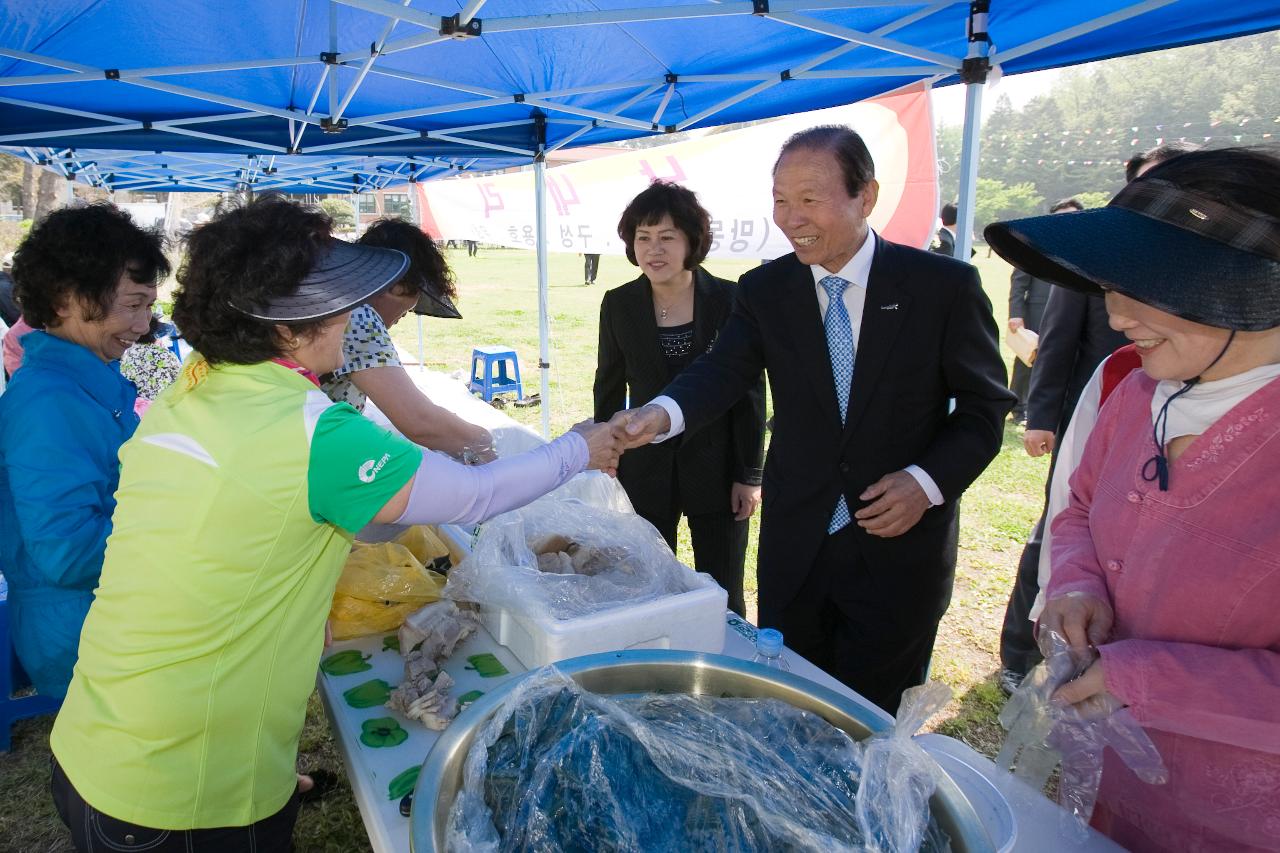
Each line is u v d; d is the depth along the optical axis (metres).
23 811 2.21
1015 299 5.26
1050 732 0.93
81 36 2.61
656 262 2.21
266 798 1.05
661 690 1.06
